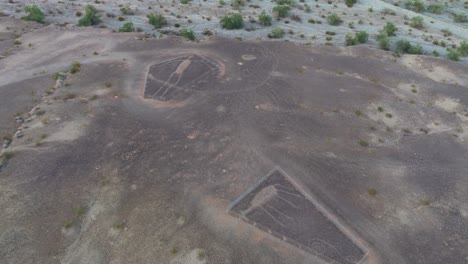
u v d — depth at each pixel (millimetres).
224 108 20625
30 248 13258
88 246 13422
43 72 23312
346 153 18109
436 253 13727
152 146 17750
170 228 14047
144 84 22422
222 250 13367
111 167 16484
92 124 18891
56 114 19422
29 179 15688
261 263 13023
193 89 22141
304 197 15570
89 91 21531
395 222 14797
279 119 20109
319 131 19500
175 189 15617
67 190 15336
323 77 24438
